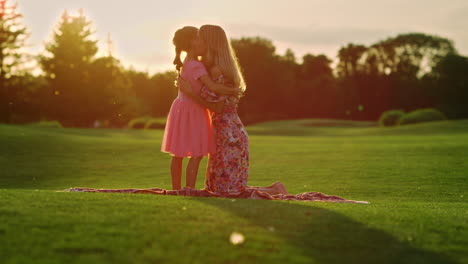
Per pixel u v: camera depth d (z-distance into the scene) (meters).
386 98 71.88
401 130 34.91
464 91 65.25
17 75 47.91
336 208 4.02
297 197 5.23
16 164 13.16
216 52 5.03
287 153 16.72
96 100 54.19
